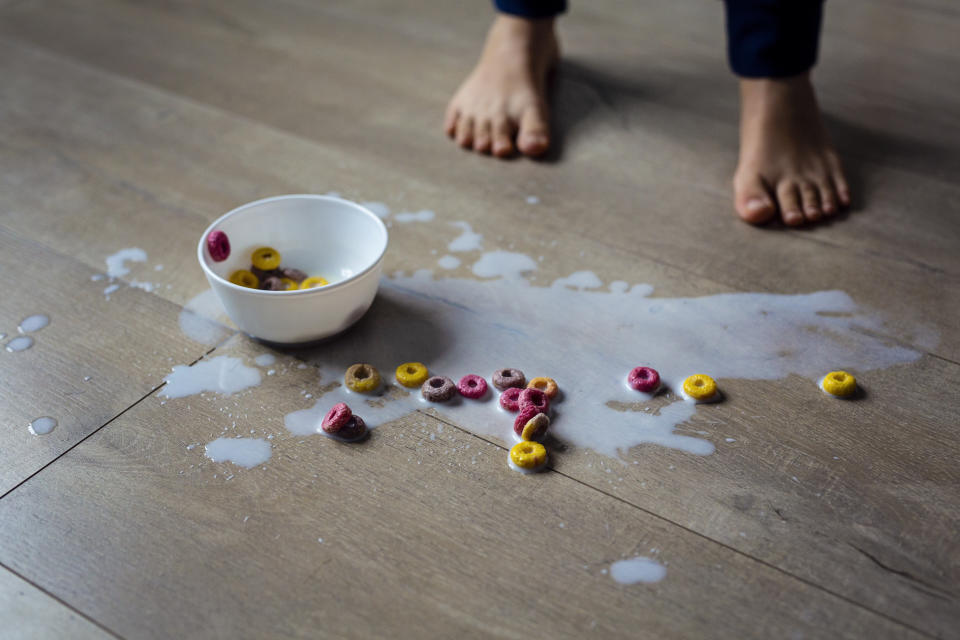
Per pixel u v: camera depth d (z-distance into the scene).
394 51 0.89
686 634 0.45
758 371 0.57
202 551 0.48
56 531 0.49
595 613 0.46
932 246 0.66
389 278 0.64
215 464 0.52
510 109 0.76
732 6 0.69
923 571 0.47
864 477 0.51
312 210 0.62
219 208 0.70
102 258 0.65
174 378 0.57
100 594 0.47
